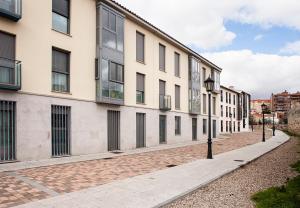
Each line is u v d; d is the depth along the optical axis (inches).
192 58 1151.0
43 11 552.4
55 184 343.3
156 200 277.7
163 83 975.0
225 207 267.6
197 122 1211.2
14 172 409.1
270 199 282.2
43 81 544.4
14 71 490.6
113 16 712.4
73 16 619.5
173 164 510.0
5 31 483.8
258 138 1357.0
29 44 522.9
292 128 2121.1
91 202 270.5
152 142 887.1
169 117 992.9
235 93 2299.5
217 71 1465.3
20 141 498.0
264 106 1159.0
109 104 706.8
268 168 490.3
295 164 520.4
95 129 660.7
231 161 544.7
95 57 669.3
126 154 647.8
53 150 564.7
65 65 606.5
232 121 2199.8
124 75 766.5
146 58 876.0
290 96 4909.0
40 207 254.4
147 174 408.2
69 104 597.9
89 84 650.2
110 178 382.3
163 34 935.7
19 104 499.5
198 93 1202.0
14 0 489.4
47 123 545.3
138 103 827.4
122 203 268.1
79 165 482.6
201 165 492.7
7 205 261.7
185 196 305.1
